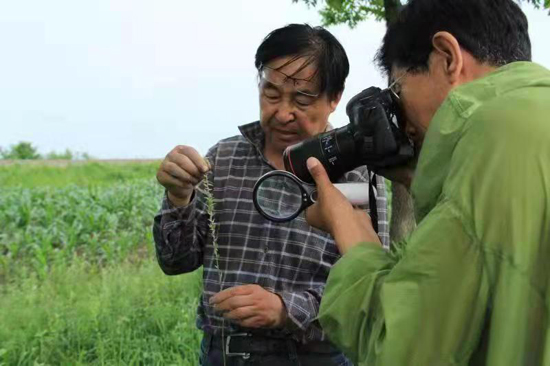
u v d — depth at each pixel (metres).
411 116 1.43
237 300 2.02
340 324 1.29
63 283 6.64
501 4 1.30
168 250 2.20
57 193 13.49
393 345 1.13
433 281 1.12
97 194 13.14
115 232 10.39
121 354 4.60
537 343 1.07
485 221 1.08
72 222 10.98
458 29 1.29
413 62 1.36
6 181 19.92
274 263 2.19
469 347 1.11
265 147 2.27
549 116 1.08
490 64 1.29
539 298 1.06
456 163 1.13
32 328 5.08
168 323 5.29
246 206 2.23
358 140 1.57
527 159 1.06
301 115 2.11
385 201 2.21
